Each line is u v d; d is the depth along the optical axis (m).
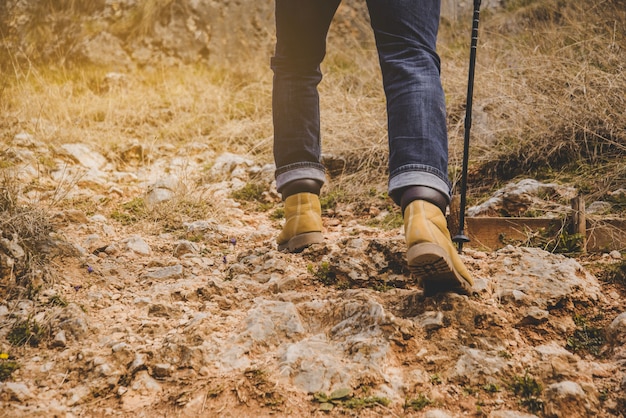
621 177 3.13
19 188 3.31
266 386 1.61
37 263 2.25
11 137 4.39
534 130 3.63
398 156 1.80
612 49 4.23
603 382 1.62
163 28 6.89
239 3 7.02
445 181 1.79
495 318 1.81
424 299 1.90
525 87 3.96
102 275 2.33
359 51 6.73
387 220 3.30
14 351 1.81
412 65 1.86
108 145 4.73
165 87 6.19
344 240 2.42
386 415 1.53
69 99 5.70
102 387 1.64
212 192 3.70
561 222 2.60
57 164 4.16
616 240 2.49
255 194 3.89
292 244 2.27
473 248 2.61
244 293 2.14
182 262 2.51
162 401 1.60
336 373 1.64
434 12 1.93
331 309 1.93
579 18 5.31
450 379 1.65
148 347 1.78
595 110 3.57
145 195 3.55
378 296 2.00
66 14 6.95
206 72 6.73
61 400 1.60
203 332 1.83
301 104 2.22
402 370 1.68
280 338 1.83
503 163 3.64
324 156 4.02
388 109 1.86
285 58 2.21
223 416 1.55
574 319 1.92
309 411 1.55
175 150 4.93
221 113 5.58
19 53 6.74
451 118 4.22
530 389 1.59
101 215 3.23
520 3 6.78
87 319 1.93
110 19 6.93
